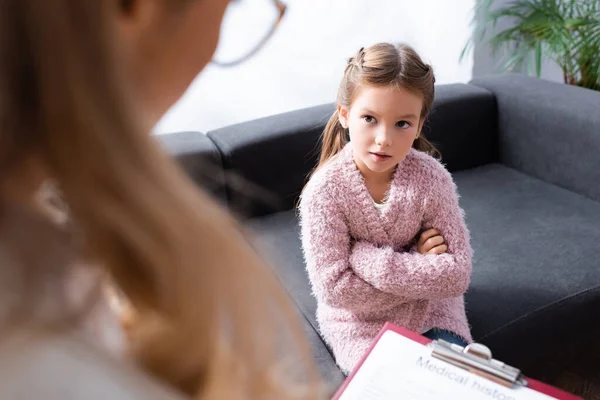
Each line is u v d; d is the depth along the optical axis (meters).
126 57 0.22
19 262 0.22
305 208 1.21
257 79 2.06
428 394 0.75
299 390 0.32
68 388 0.21
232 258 0.26
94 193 0.22
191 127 2.03
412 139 1.14
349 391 0.77
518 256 1.42
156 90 0.28
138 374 0.24
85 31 0.21
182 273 0.24
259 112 2.12
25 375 0.20
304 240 1.21
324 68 2.14
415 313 1.19
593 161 1.62
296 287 1.36
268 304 0.28
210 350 0.27
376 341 0.85
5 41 0.20
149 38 0.26
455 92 1.84
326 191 1.19
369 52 1.14
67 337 0.22
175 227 0.23
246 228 0.29
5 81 0.21
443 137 1.82
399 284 1.14
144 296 0.26
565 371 1.36
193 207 0.24
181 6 0.26
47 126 0.21
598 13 2.22
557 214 1.59
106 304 0.27
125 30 0.25
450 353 0.80
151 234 0.23
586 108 1.64
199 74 0.30
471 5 2.25
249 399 0.29
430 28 2.26
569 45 2.11
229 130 1.65
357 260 1.17
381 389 0.77
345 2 2.09
